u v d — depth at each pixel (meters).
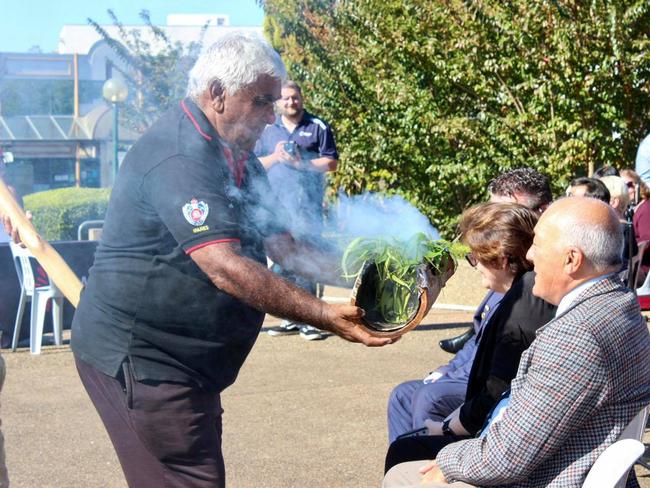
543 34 8.90
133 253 2.44
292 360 6.04
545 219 2.32
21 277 6.36
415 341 6.64
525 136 9.38
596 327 2.15
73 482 3.85
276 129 6.28
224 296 2.46
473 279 8.04
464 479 2.31
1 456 2.31
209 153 2.37
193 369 2.51
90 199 9.02
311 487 3.83
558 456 2.20
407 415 3.54
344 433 4.54
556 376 2.14
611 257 2.25
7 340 6.52
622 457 2.07
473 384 2.86
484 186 9.55
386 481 2.65
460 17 9.34
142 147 2.43
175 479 2.56
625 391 2.17
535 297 2.71
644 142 5.45
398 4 9.85
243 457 4.19
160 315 2.45
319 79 10.41
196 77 2.42
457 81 9.65
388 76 10.28
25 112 7.56
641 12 8.31
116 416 2.55
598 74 8.66
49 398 5.12
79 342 2.57
